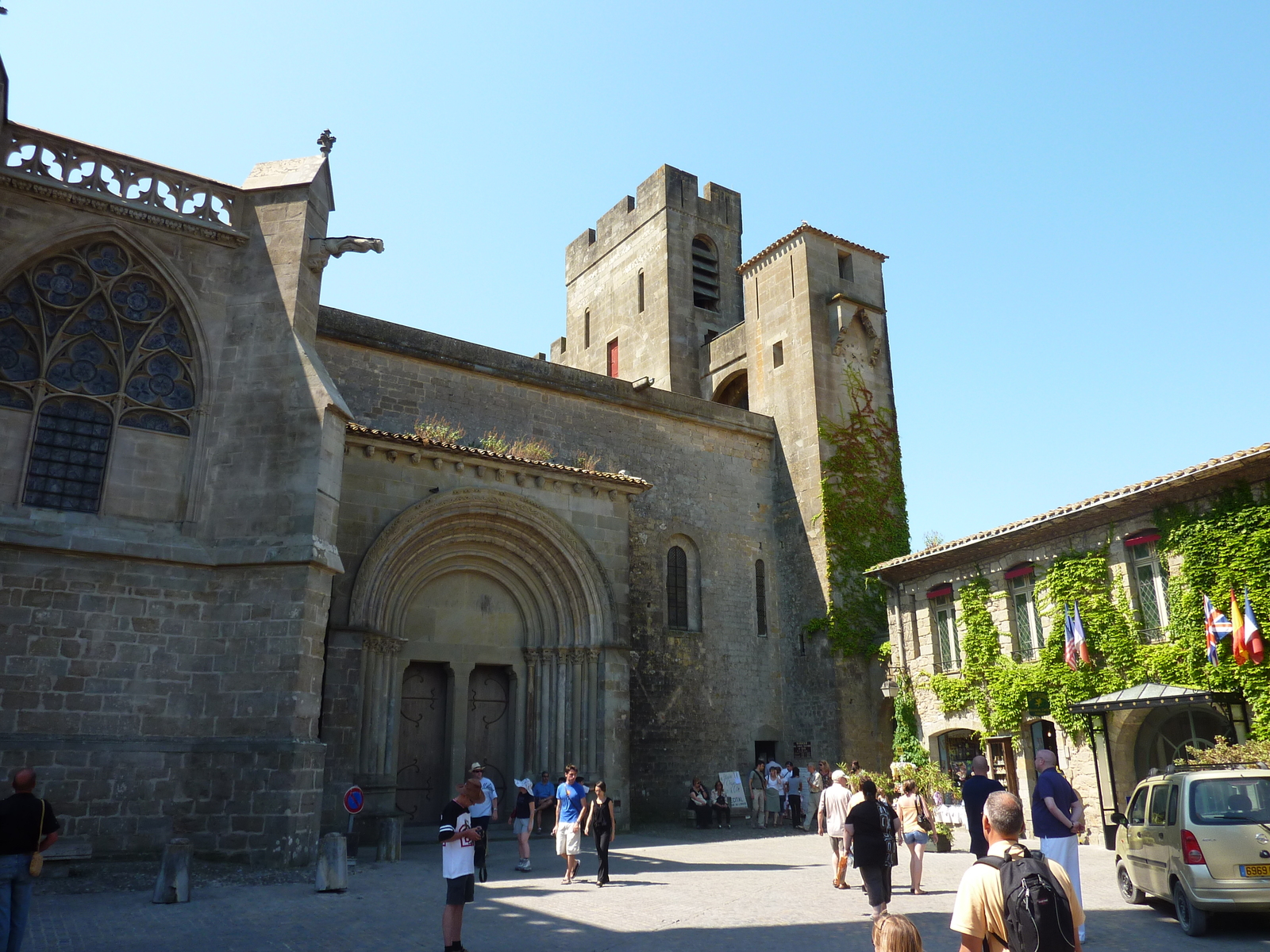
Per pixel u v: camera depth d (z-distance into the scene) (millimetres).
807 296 32781
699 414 31344
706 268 41688
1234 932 10086
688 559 30109
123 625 15320
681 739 27781
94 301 16766
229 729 15242
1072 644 20062
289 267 17609
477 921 10609
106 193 16859
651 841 21281
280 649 15391
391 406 25062
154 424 16750
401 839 16953
